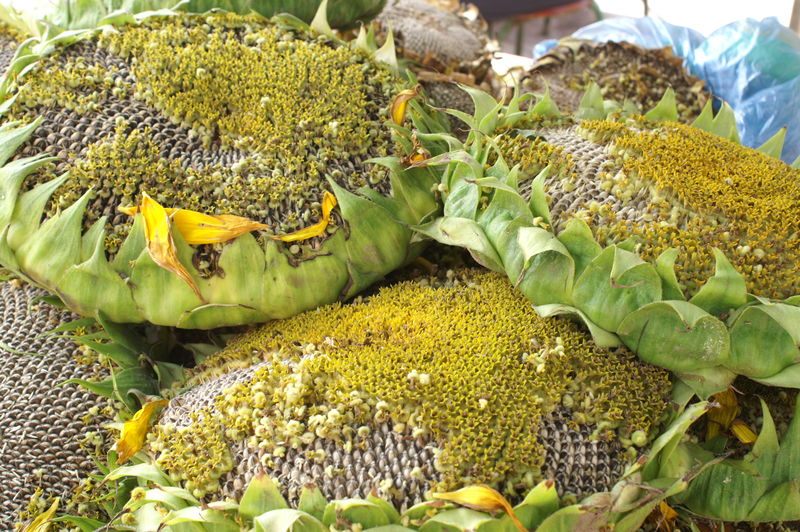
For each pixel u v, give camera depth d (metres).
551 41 1.09
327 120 0.65
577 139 0.65
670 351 0.57
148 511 0.57
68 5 0.74
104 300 0.62
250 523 0.54
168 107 0.65
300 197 0.63
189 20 0.71
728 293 0.56
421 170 0.66
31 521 0.62
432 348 0.58
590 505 0.53
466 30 1.07
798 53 0.92
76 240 0.61
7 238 0.62
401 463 0.54
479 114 0.68
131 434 0.60
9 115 0.64
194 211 0.61
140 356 0.66
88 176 0.62
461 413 0.55
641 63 0.92
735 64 0.94
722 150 0.65
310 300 0.63
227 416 0.58
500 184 0.60
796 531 0.59
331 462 0.55
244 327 0.67
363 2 0.81
